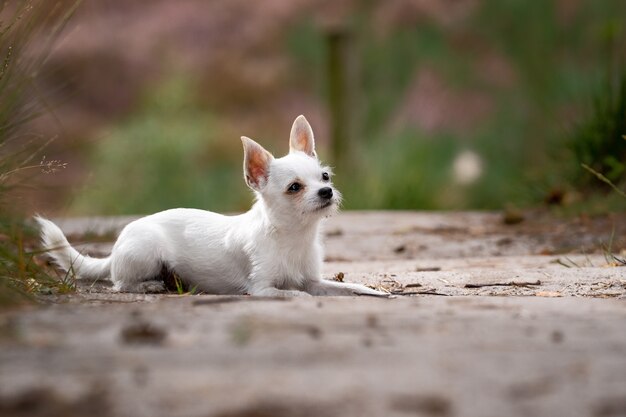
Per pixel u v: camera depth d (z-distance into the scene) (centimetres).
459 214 1459
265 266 765
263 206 785
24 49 783
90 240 1120
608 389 390
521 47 2627
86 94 2727
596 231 1145
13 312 553
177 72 2775
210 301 593
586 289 709
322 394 384
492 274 816
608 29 1514
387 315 534
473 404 372
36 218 830
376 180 1844
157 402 376
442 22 2812
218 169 2270
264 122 2756
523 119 2328
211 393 386
